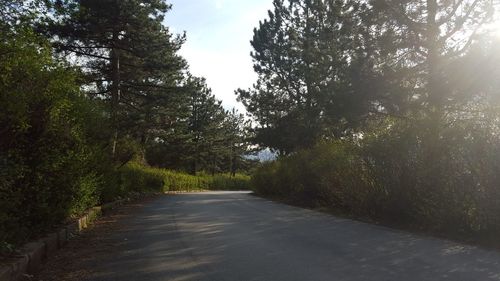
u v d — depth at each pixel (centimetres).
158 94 3111
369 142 1438
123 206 2067
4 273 573
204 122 6538
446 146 1151
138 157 4075
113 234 1163
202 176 6425
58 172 965
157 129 3659
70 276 728
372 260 820
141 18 2681
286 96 3706
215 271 746
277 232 1179
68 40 2595
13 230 725
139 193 2898
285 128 3541
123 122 2920
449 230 1139
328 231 1197
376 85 1934
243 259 835
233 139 7225
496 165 995
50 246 870
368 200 1474
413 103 1883
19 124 737
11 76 739
